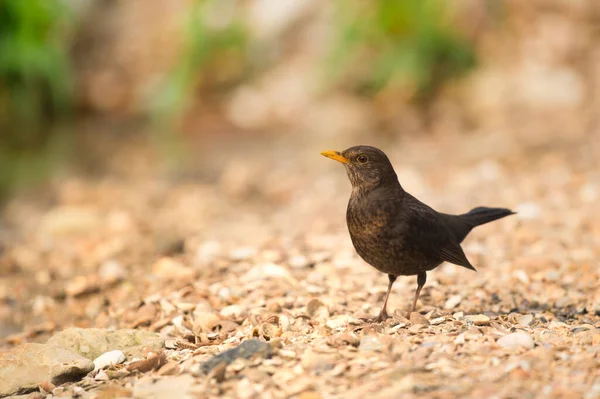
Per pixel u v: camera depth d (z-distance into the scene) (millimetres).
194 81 20750
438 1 19031
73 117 20672
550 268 10164
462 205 13109
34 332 9727
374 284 9852
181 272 10648
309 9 21688
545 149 15914
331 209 13711
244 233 12688
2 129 19453
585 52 20312
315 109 19734
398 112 19047
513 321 8109
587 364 6473
